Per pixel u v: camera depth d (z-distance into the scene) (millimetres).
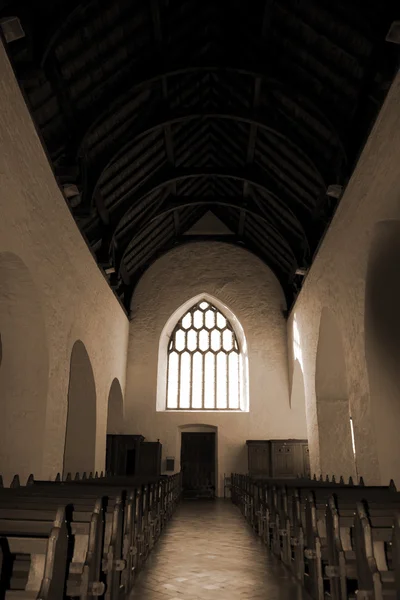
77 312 9922
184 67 8961
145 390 16828
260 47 8820
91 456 11469
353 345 8477
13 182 6316
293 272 15062
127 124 9859
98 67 8164
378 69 6629
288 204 12086
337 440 11859
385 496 5230
